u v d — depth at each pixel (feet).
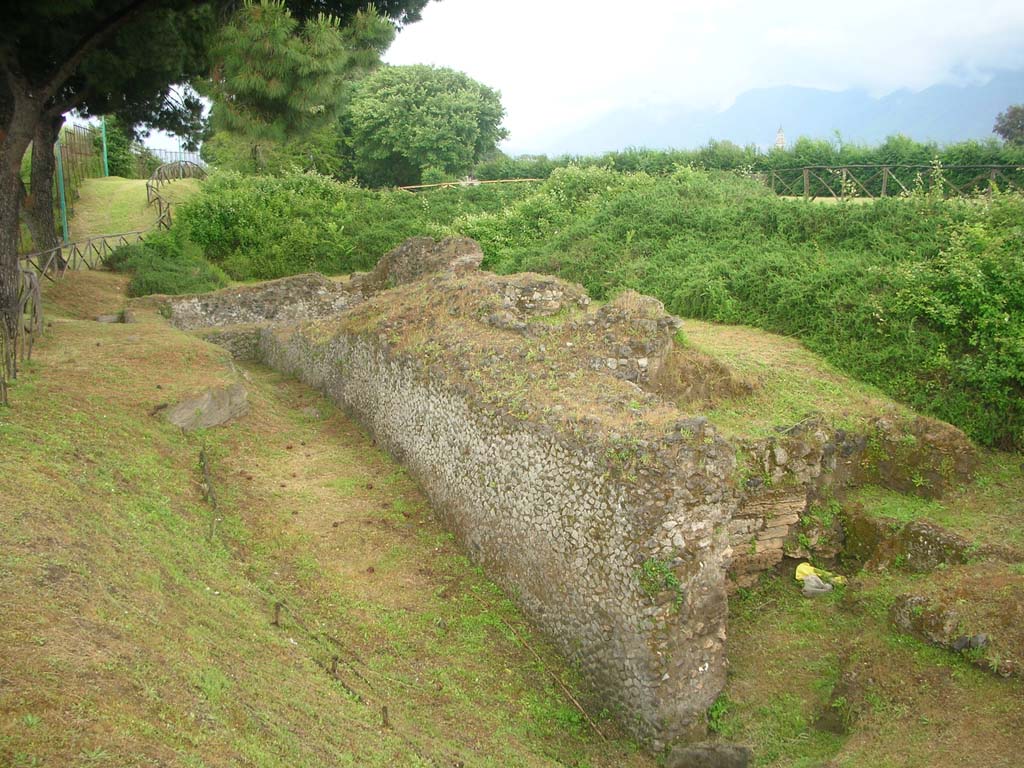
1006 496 35.04
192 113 69.15
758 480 33.24
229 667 19.71
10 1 39.34
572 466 28.58
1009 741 21.27
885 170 72.49
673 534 25.94
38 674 14.89
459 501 35.24
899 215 55.52
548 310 42.88
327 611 28.66
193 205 88.63
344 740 19.04
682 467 26.14
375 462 41.63
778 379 42.75
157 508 28.53
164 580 22.95
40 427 30.17
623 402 30.83
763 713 26.43
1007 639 23.95
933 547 30.45
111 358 43.09
